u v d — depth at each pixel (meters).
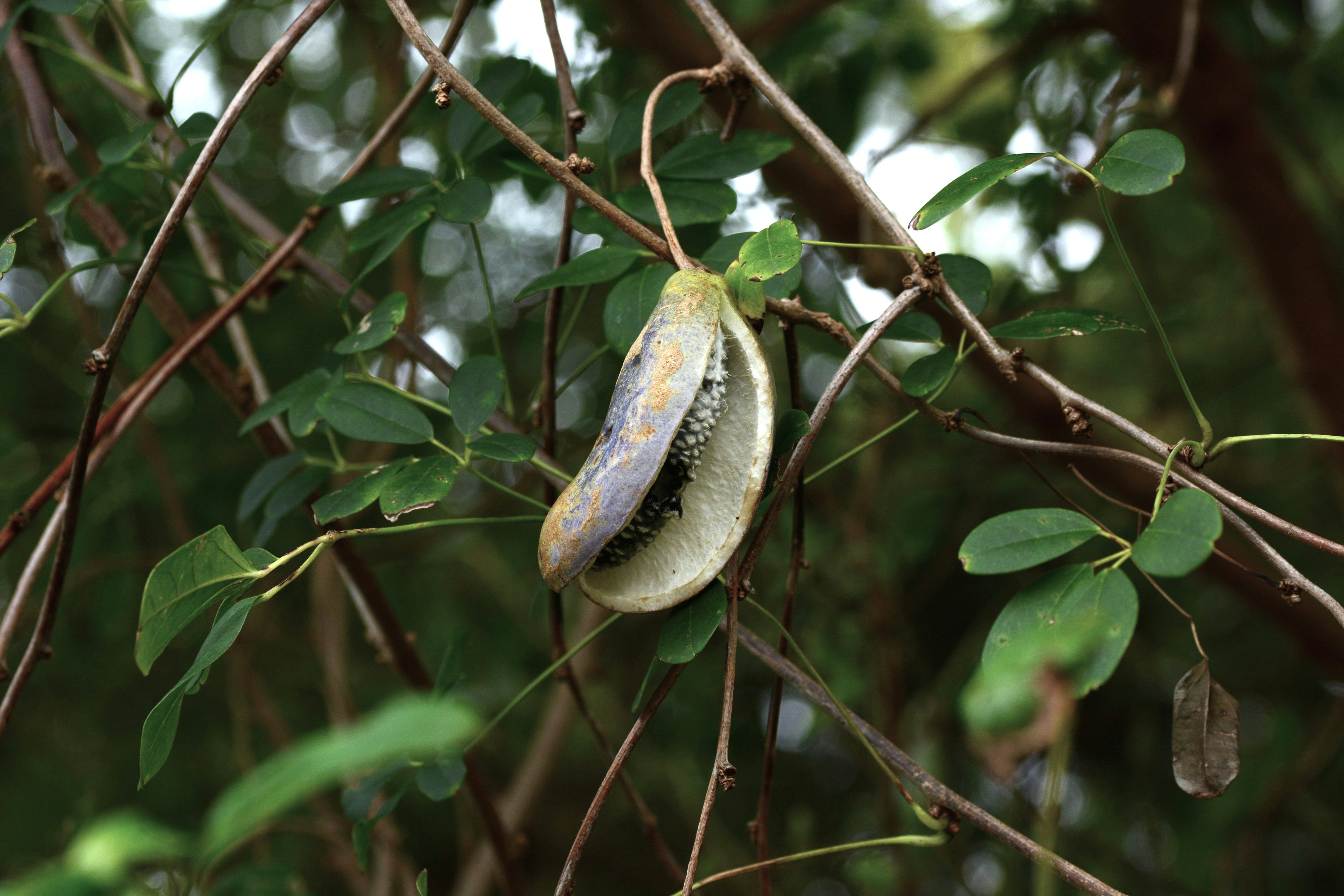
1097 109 1.83
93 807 1.75
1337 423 2.03
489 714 2.55
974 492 2.35
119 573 1.87
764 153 1.22
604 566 1.12
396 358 1.48
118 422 1.25
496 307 2.56
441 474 1.15
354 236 1.25
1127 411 2.41
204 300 1.78
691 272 1.11
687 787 2.59
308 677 2.52
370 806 1.22
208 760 2.55
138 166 1.27
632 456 1.09
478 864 1.79
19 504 1.86
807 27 1.95
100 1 1.32
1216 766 1.10
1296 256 1.97
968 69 2.45
